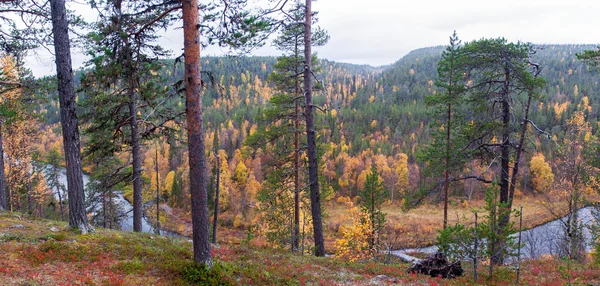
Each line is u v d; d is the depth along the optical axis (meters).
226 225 51.53
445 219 19.88
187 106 8.25
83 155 16.47
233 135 107.25
